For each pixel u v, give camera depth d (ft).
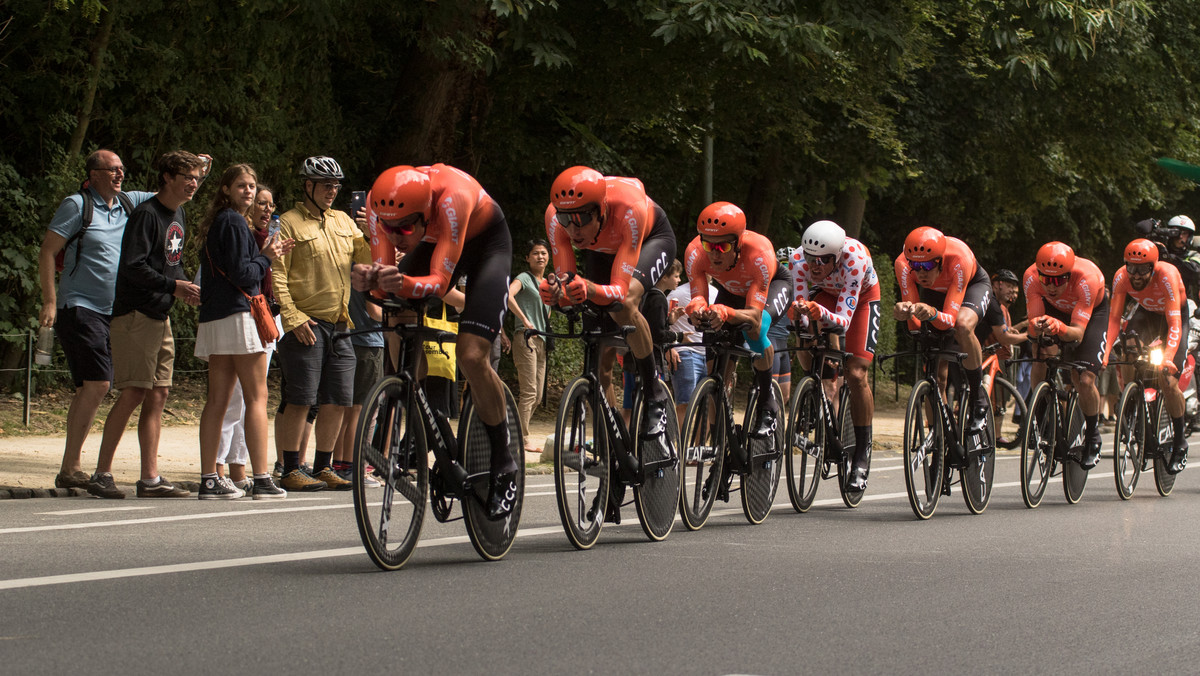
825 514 48.83
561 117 107.14
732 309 44.01
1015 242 186.70
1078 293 57.77
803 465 48.80
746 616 28.37
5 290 79.05
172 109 84.69
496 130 105.50
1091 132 147.43
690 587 31.68
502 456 34.73
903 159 123.24
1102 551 39.96
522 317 70.85
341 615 27.20
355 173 100.53
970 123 135.64
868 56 98.73
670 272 64.44
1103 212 171.63
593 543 37.96
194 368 87.86
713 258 45.50
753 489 45.52
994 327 69.36
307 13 81.00
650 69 96.94
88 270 46.83
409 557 33.37
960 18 118.62
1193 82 150.92
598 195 37.14
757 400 46.19
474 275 33.94
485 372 33.50
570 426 36.58
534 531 41.16
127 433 70.18
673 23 80.64
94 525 39.24
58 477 47.75
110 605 27.66
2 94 77.56
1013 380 83.30
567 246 40.04
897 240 170.50
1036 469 54.39
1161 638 27.32
